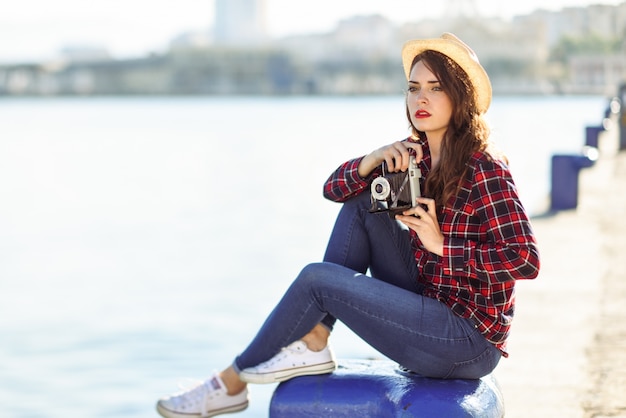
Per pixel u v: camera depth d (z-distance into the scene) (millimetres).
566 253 7285
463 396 2822
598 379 4000
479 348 2871
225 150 43125
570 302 5539
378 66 181500
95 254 16016
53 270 14438
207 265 14242
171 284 12688
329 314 3012
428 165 2977
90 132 64375
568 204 10102
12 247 17109
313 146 43094
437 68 2816
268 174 31391
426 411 2775
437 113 2826
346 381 2961
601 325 4953
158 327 9961
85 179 31812
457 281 2861
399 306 2830
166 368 8250
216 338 9289
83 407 7246
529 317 5184
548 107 74062
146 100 184625
